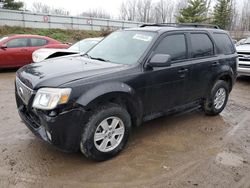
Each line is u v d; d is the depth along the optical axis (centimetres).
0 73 947
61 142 308
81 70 340
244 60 859
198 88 470
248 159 370
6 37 984
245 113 574
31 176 311
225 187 306
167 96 414
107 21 3738
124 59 392
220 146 407
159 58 364
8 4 3123
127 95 350
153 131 449
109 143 351
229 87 556
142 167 339
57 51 771
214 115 539
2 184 294
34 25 3125
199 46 469
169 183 309
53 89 300
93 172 324
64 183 302
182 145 404
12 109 536
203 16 4022
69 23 3416
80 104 306
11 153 357
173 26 463
